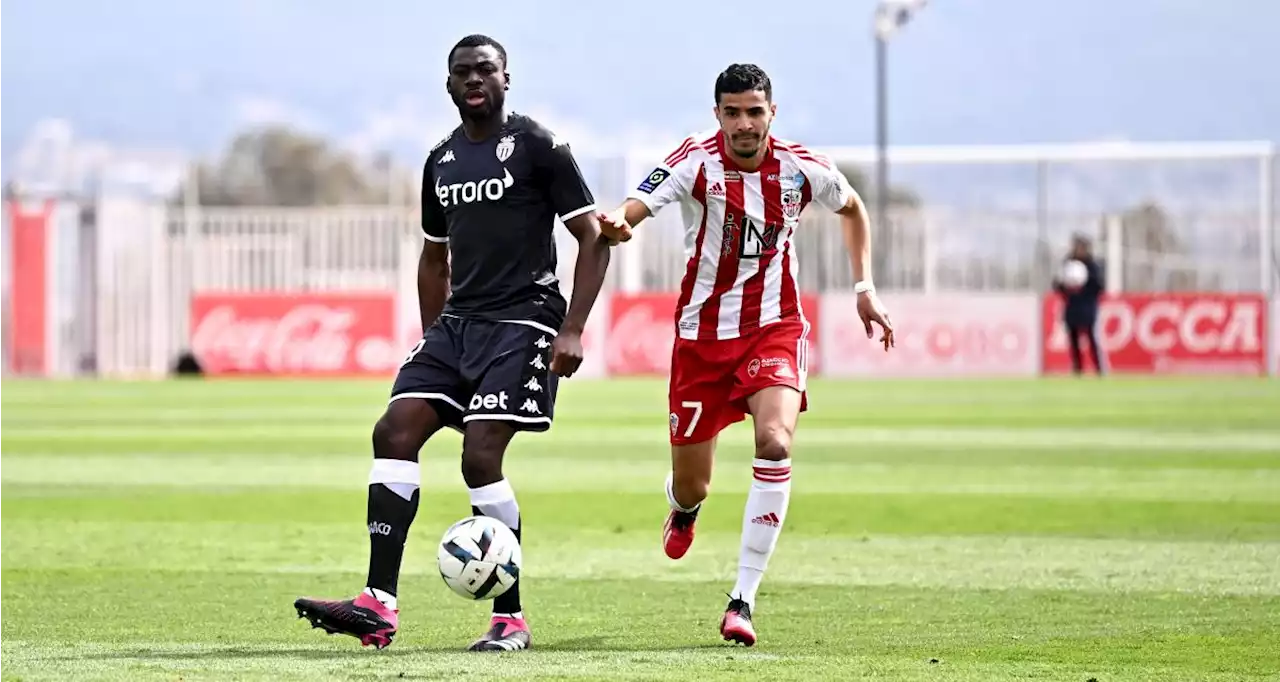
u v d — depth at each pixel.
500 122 22.20
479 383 21.83
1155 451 51.66
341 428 63.44
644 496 40.25
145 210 124.25
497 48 22.17
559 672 19.22
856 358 108.19
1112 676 19.28
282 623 23.44
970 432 59.53
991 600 25.47
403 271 112.06
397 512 21.11
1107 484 42.34
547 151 21.97
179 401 83.00
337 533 33.78
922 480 43.53
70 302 122.25
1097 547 31.39
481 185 21.92
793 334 23.95
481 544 21.08
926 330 108.12
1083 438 56.66
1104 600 25.38
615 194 118.62
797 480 43.56
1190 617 23.78
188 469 47.34
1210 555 30.22
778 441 22.72
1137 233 118.62
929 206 130.62
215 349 114.50
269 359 113.56
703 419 24.45
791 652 20.97
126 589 26.59
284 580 27.64
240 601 25.44
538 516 36.56
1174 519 35.41
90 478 44.75
